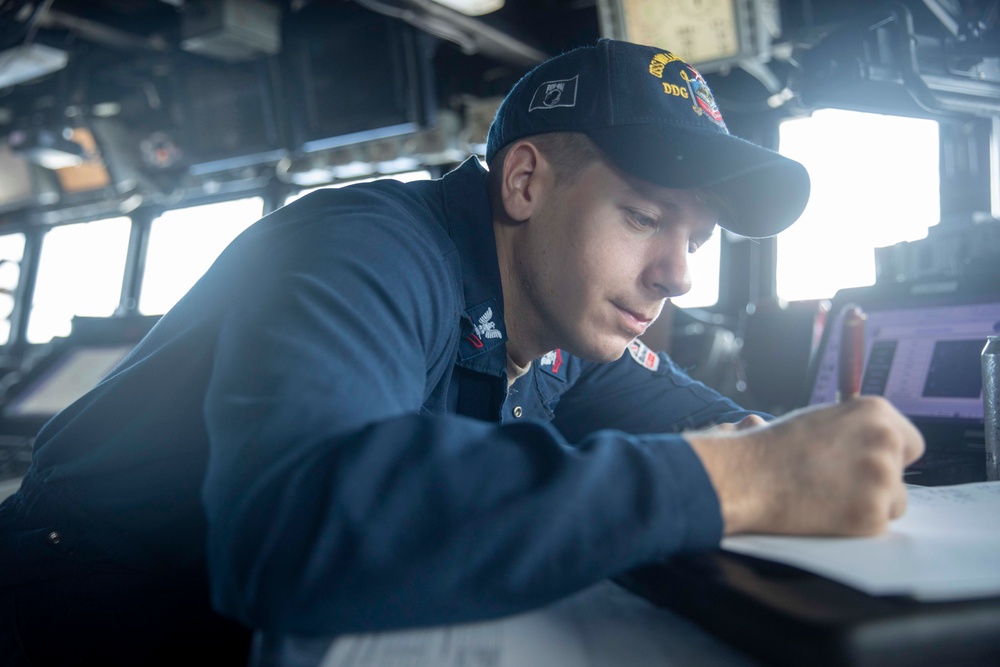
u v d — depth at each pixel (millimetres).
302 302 581
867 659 358
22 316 6457
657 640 456
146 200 5977
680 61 838
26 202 6141
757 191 843
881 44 1638
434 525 462
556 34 4508
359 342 582
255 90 4832
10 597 855
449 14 3834
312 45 4598
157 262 5961
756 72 2656
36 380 2674
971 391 1346
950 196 1839
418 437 501
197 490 792
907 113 1729
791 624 376
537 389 1143
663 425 1309
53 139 5297
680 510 493
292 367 534
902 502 553
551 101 851
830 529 526
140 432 801
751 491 516
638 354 1332
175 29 5000
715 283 4047
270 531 463
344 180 5316
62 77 5238
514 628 475
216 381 574
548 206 857
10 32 3773
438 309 737
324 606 443
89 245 6254
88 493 828
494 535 460
